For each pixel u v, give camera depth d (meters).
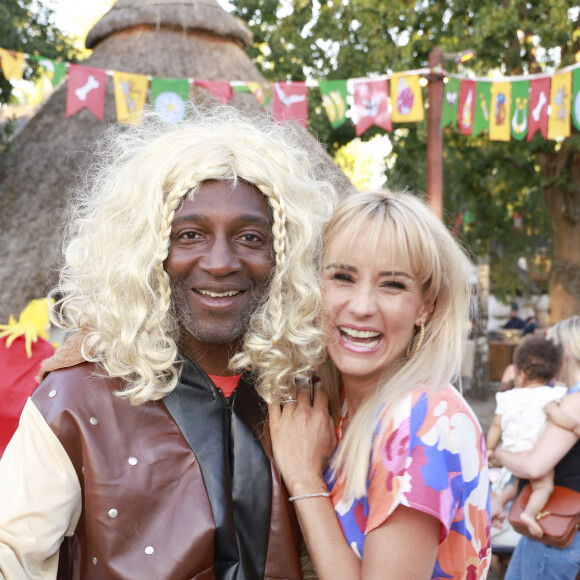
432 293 1.55
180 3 5.93
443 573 1.45
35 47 8.59
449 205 11.93
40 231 5.36
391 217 1.51
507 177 11.68
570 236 11.27
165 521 1.40
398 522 1.36
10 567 1.27
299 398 1.63
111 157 1.79
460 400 1.50
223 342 1.49
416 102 4.54
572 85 4.36
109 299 1.45
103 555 1.36
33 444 1.37
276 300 1.51
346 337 1.56
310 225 1.52
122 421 1.43
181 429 1.46
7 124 7.15
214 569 1.43
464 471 1.42
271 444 1.57
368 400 1.53
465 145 10.67
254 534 1.49
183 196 1.46
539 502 2.85
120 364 1.44
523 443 2.94
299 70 10.55
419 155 11.23
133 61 5.70
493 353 13.30
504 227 12.62
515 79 4.59
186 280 1.46
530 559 2.92
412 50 10.06
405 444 1.39
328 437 1.59
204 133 1.53
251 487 1.50
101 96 3.93
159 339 1.46
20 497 1.32
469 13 10.39
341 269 1.53
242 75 5.89
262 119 1.91
